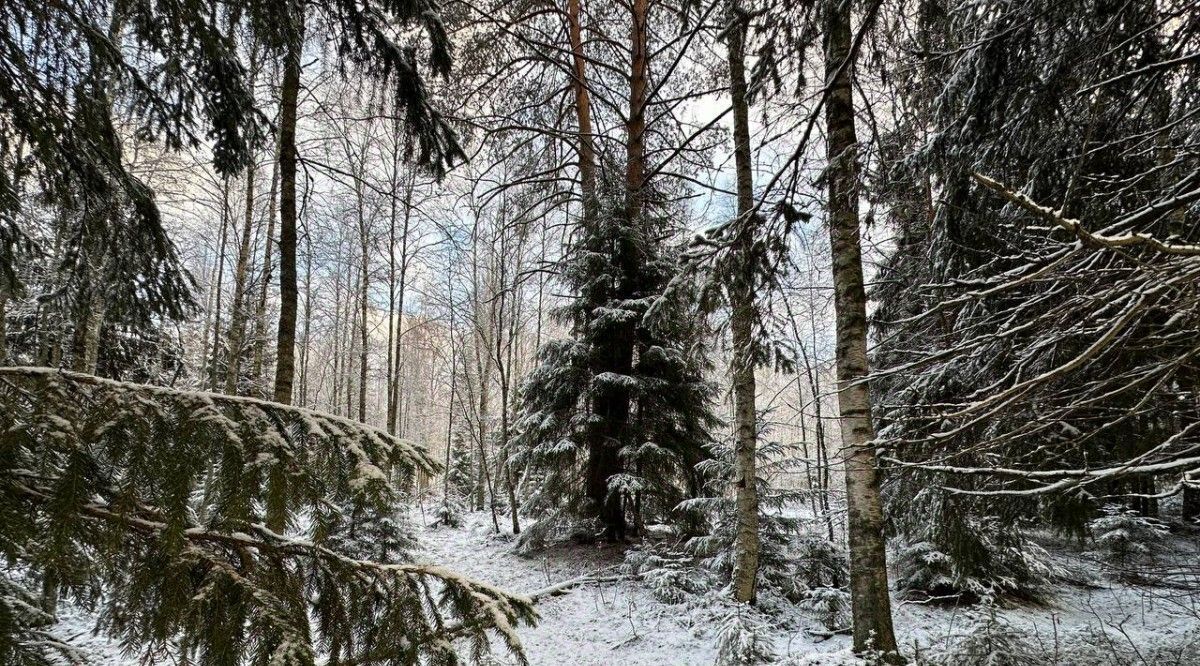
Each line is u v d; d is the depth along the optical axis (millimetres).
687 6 5367
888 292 5332
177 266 3041
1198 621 5992
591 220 10852
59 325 6766
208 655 1412
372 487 1569
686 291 5715
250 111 3664
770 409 9031
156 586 1479
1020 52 3230
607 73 12461
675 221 11695
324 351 26328
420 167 4496
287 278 5117
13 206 2346
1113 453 4000
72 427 1332
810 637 6484
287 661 1388
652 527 11961
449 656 1703
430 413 36656
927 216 5039
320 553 1712
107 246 2863
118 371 9344
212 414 1511
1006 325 3332
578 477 11148
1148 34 3111
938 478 4762
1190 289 2180
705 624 6664
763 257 5297
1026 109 3404
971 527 5578
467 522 17391
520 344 26578
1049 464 4098
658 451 9891
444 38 3910
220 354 15438
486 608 1772
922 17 4129
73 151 2379
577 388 11031
